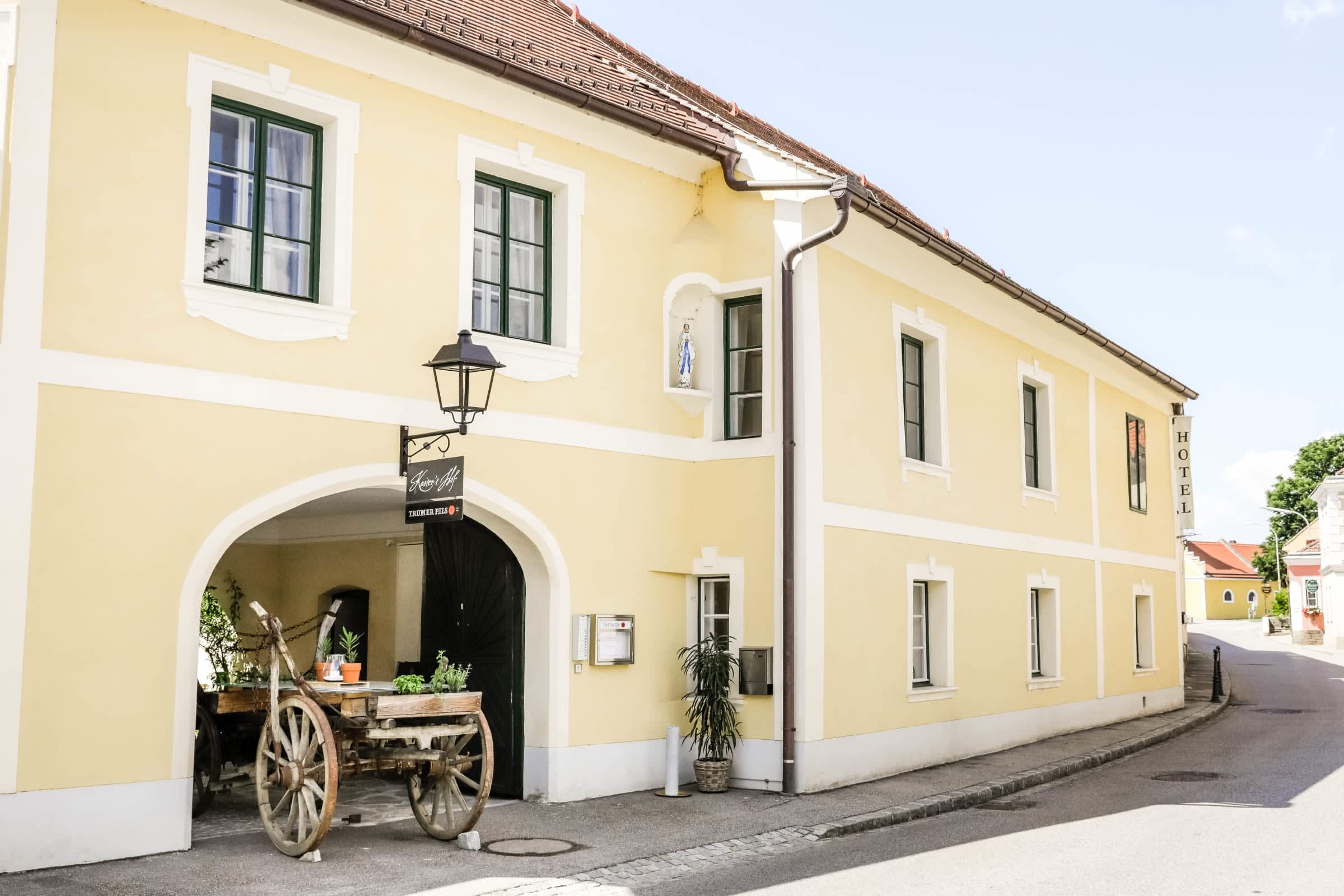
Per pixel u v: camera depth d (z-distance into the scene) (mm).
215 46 9328
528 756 11438
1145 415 23391
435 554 12242
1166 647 23312
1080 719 18984
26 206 8250
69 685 8266
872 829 10750
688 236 13023
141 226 8820
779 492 12461
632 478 12258
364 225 10164
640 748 12094
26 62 8328
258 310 9430
